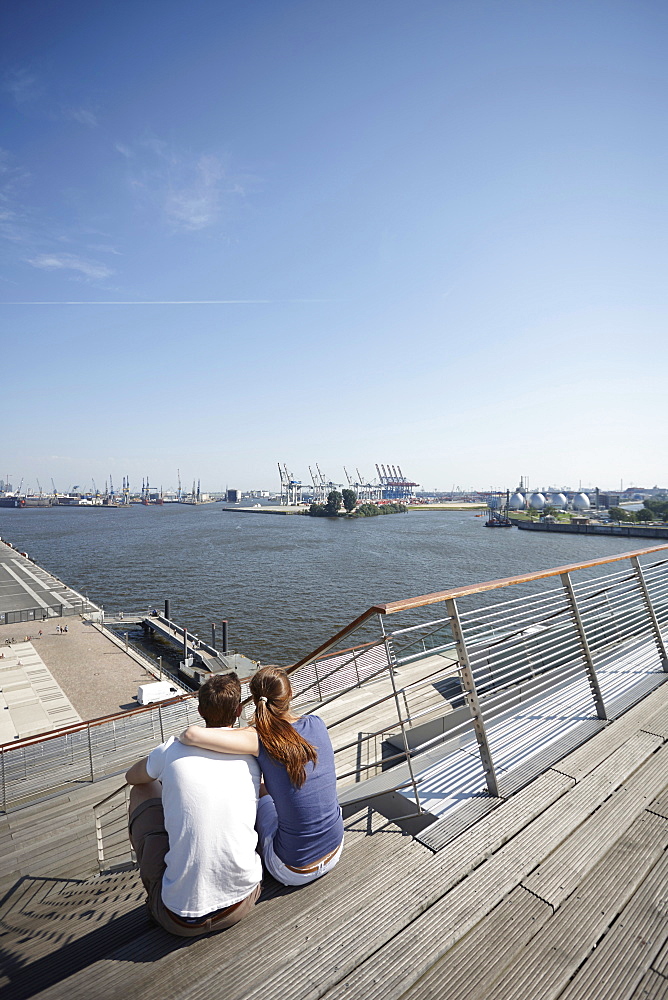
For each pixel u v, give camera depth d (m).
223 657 29.17
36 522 165.25
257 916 2.23
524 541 98.56
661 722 4.10
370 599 45.09
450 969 1.96
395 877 2.46
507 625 3.71
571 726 4.13
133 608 43.09
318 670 11.32
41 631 35.69
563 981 1.89
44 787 9.26
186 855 2.04
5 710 22.09
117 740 12.60
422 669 10.59
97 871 5.36
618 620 5.15
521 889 2.39
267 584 52.53
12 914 4.05
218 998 1.84
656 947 2.05
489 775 3.23
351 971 1.96
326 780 2.39
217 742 2.16
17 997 2.14
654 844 2.71
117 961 2.05
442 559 70.06
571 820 2.91
